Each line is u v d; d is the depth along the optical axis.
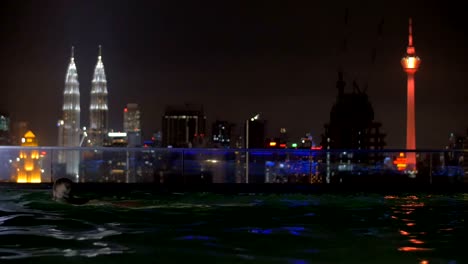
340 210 10.61
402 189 13.73
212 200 11.87
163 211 10.16
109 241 7.30
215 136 108.50
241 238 7.59
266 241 7.43
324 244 7.23
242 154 14.09
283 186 13.47
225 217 9.51
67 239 7.42
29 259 6.20
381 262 6.23
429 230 8.45
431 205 11.55
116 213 9.81
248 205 11.12
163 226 8.54
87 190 13.38
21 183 13.45
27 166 14.12
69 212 9.91
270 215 9.82
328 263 6.16
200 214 9.83
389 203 11.77
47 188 13.34
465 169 14.23
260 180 14.07
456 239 7.69
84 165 18.48
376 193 13.57
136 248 6.85
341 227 8.63
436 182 14.23
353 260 6.33
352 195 13.16
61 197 11.00
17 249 6.75
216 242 7.28
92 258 6.27
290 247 7.02
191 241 7.34
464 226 8.85
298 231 8.20
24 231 8.00
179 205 11.02
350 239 7.63
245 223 8.90
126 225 8.59
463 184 13.97
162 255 6.46
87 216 9.49
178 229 8.30
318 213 10.15
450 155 14.30
